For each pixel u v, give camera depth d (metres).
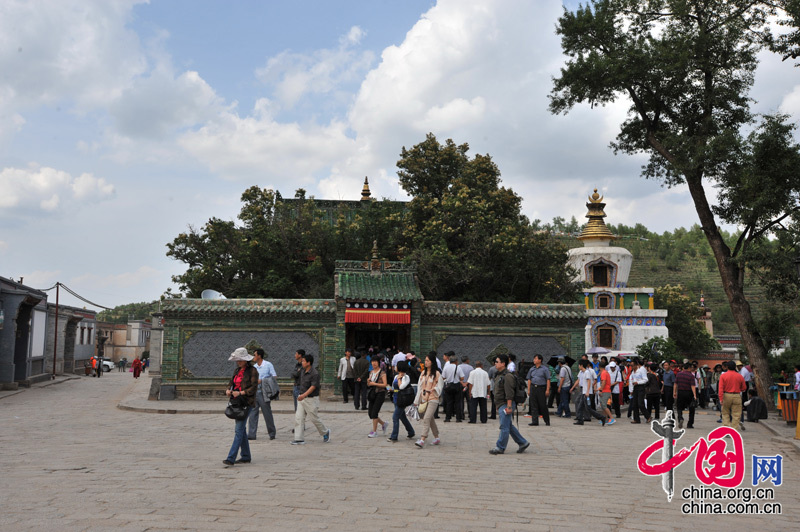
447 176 38.81
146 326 82.12
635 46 24.06
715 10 23.36
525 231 35.38
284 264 34.12
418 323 24.02
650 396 18.27
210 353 23.45
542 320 24.64
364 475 9.65
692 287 106.31
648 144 26.70
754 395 19.55
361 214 37.38
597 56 24.27
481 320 24.58
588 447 13.21
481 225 32.50
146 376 45.94
